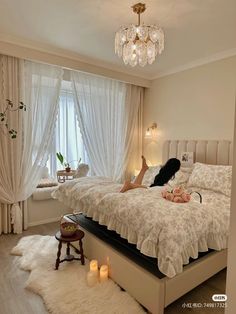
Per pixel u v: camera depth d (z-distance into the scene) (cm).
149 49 218
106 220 216
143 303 166
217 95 333
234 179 68
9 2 214
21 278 207
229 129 321
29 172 324
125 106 423
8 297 182
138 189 225
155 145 432
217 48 310
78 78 368
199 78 355
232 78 315
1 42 281
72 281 197
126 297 177
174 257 152
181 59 349
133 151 441
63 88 425
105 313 163
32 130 325
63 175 396
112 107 409
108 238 220
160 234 159
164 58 345
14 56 296
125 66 381
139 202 190
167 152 395
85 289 187
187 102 374
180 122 386
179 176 301
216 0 206
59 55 327
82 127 378
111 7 220
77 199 255
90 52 327
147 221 170
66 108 448
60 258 235
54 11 228
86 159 454
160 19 239
